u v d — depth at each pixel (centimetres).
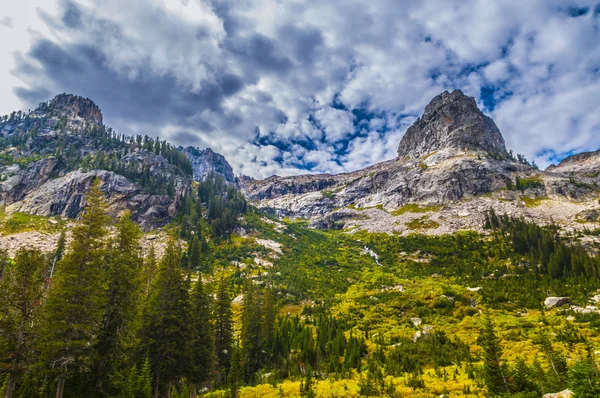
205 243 17462
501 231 18838
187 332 5153
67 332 3566
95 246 3988
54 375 3638
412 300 11562
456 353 7250
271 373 7281
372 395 4994
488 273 13812
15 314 3275
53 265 10075
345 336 9262
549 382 4206
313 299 13488
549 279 12100
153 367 4769
